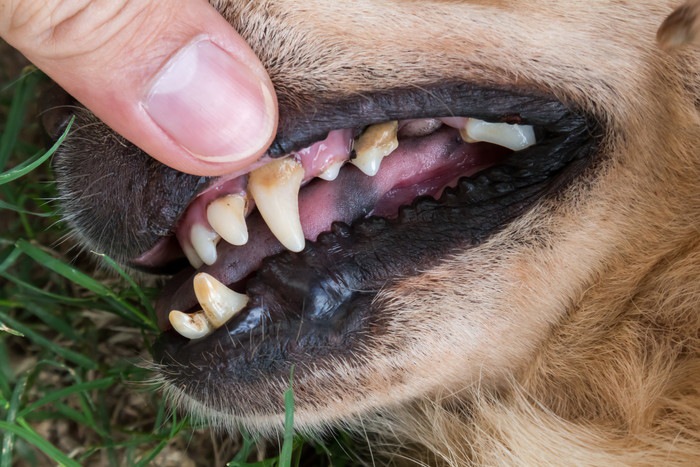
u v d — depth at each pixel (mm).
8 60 276
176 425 222
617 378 203
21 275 246
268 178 193
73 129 196
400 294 195
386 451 226
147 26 176
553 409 211
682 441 198
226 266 202
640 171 194
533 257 197
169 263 213
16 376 239
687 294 198
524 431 206
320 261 195
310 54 189
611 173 195
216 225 196
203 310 197
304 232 203
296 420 199
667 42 172
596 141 195
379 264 195
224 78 179
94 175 195
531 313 201
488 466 209
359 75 190
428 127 207
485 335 200
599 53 191
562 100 194
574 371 207
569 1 189
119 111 179
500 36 190
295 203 194
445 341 197
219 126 180
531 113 195
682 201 195
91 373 242
